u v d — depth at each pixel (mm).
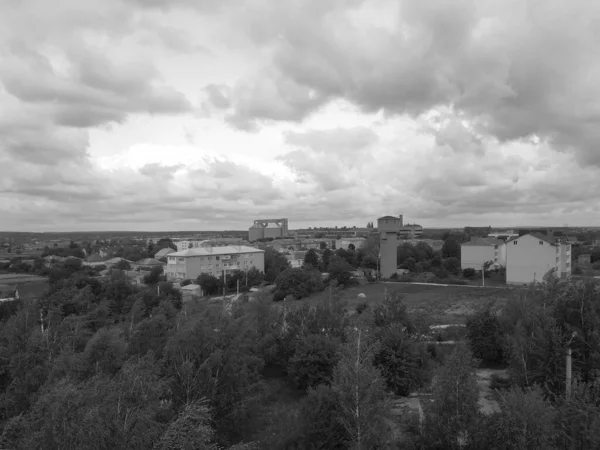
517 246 84062
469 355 18500
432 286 83688
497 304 59281
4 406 21172
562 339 26781
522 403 17250
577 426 17547
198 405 17609
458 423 17328
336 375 19578
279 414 26188
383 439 17531
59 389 14797
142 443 14500
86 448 13461
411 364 29234
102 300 54438
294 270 83562
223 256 111188
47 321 32375
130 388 15883
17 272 121750
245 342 25484
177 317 30453
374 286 88125
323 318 34812
